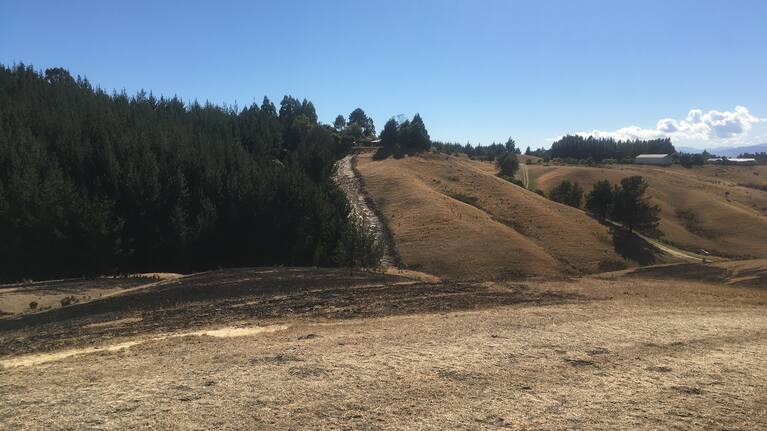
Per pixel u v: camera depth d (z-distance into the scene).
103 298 22.22
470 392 7.79
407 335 12.13
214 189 52.03
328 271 28.12
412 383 8.19
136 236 45.53
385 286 21.98
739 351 10.59
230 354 10.45
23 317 20.05
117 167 48.50
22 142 50.66
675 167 154.75
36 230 38.16
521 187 94.44
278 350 10.68
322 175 79.06
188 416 6.86
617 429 6.52
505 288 21.33
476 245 54.03
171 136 68.62
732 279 27.05
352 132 141.25
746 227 82.00
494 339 11.47
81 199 41.12
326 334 12.80
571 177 112.81
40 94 88.31
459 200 76.75
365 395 7.64
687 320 14.30
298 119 126.88
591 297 19.28
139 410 7.10
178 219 45.31
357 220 52.12
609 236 64.81
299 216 51.91
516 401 7.43
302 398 7.51
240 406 7.20
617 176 112.75
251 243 51.19
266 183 53.09
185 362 9.96
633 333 12.18
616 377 8.63
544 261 51.88
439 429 6.43
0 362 11.91
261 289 22.08
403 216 65.12
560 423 6.67
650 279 27.95
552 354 10.05
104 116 74.00
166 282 25.33
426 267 49.28
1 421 6.82
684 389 8.04
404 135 126.00
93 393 7.92
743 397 7.73
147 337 14.46
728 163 174.38
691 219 87.62
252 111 116.44
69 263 39.50
